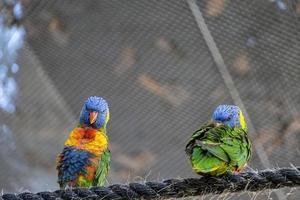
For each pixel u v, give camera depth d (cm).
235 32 908
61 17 938
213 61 920
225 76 926
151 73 950
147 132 973
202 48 920
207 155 518
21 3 937
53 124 987
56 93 973
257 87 927
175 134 964
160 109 966
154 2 911
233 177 522
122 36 935
